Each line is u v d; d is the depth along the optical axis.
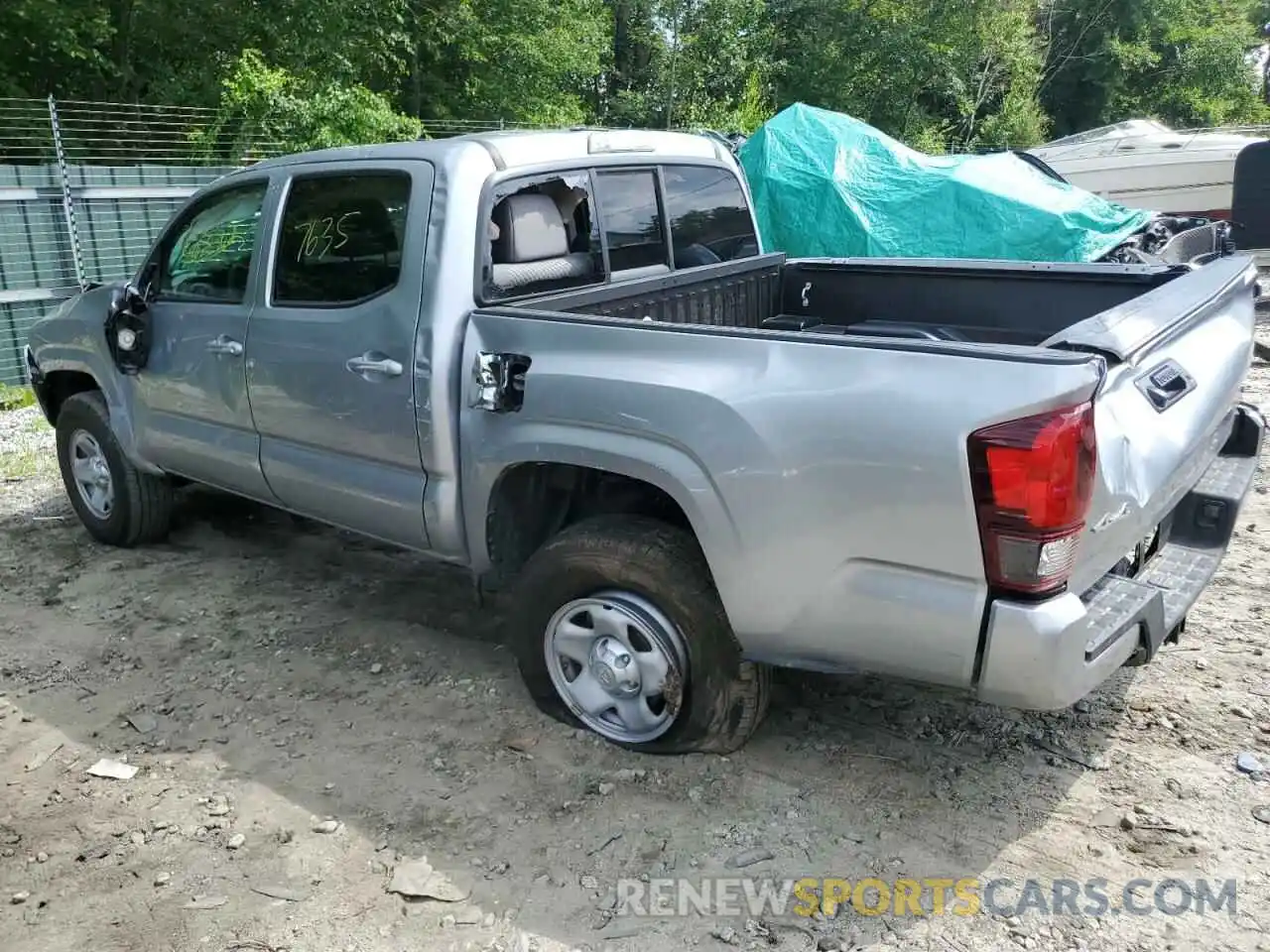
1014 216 9.88
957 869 2.90
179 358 4.62
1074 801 3.17
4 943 2.76
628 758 3.45
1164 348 3.21
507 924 2.76
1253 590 4.53
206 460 4.66
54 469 7.07
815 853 2.98
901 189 10.31
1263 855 2.91
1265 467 6.19
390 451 3.76
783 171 10.59
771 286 5.00
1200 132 14.59
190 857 3.07
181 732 3.75
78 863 3.07
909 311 4.80
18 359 10.91
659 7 26.38
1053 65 35.03
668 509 3.50
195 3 17.28
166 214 11.97
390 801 3.29
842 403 2.75
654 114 26.75
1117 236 9.69
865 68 29.56
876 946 2.64
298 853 3.06
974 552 2.63
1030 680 2.64
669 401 3.02
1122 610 2.84
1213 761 3.33
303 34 17.95
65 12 15.75
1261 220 11.65
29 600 4.91
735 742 3.36
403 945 2.71
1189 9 34.69
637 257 4.34
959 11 28.77
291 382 4.05
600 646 3.44
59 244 11.12
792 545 2.88
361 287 3.81
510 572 3.76
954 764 3.37
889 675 2.95
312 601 4.81
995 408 2.55
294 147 15.81
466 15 21.12
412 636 4.43
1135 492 2.82
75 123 15.62
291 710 3.87
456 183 3.55
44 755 3.64
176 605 4.80
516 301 3.70
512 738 3.59
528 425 3.38
